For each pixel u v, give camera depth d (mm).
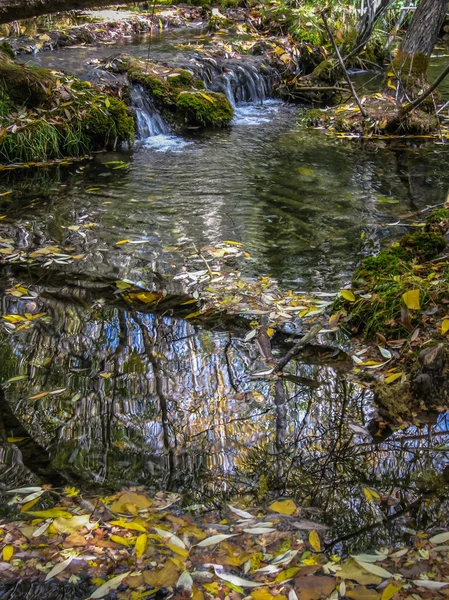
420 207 4887
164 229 4469
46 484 2279
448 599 1809
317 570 1913
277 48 8828
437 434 2559
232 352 3082
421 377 2693
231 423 2623
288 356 2953
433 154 6176
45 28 8914
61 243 4234
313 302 3500
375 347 3104
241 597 1818
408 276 3342
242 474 2354
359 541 2033
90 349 3104
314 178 5512
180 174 5605
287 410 2697
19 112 6047
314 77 8555
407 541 2035
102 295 3594
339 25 9258
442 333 2775
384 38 9781
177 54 8266
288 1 10273
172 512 2154
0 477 2314
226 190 5219
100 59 7504
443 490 2268
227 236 4367
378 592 1834
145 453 2453
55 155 5992
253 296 3578
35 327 3271
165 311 3432
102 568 1918
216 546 2004
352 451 2471
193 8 11234
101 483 2291
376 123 6770
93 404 2717
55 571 1901
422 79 7141
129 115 6672
